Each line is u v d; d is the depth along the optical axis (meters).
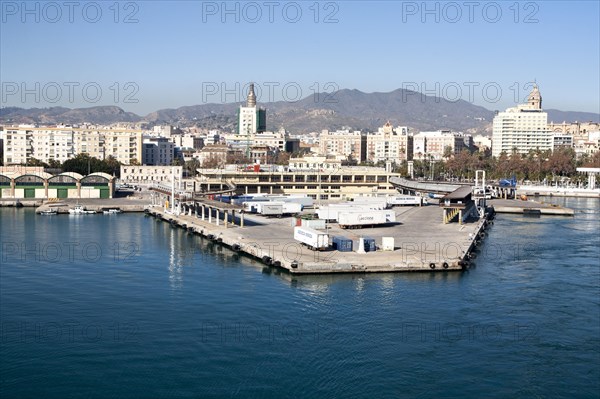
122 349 73.50
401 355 72.56
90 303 91.38
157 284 102.88
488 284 104.19
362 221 162.12
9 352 72.44
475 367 69.69
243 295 95.94
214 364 69.62
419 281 105.69
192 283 103.50
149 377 66.50
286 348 74.12
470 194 189.50
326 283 103.62
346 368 69.00
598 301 94.38
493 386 65.38
